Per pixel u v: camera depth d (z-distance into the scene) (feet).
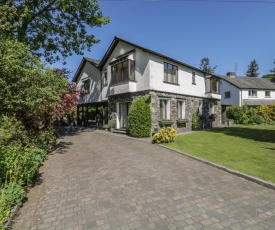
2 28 25.23
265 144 30.73
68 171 19.71
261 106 86.12
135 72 47.67
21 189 13.01
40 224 10.68
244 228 10.05
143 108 41.93
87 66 70.33
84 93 65.10
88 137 43.24
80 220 11.00
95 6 42.19
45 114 29.73
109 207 12.39
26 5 35.22
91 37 46.21
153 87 44.24
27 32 40.83
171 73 50.44
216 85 70.90
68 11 40.93
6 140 19.06
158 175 18.29
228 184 16.01
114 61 50.72
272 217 11.09
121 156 25.71
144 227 10.22
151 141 36.55
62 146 32.73
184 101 54.29
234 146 30.32
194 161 23.17
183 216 11.23
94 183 16.47
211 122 66.90
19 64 21.11
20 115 26.25
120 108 53.16
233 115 80.84
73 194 14.40
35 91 22.09
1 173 13.39
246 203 12.75
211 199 13.33
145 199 13.41
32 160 16.61
